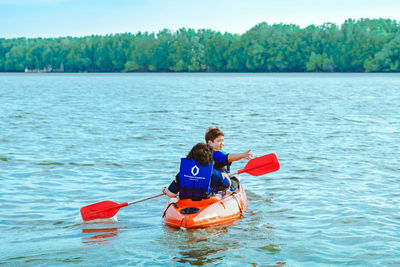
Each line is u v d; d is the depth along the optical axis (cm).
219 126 1897
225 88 5378
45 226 694
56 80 8950
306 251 588
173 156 1254
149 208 791
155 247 602
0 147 1384
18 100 3425
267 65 14512
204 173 704
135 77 11338
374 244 609
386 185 932
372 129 1791
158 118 2202
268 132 1725
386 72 12938
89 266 543
